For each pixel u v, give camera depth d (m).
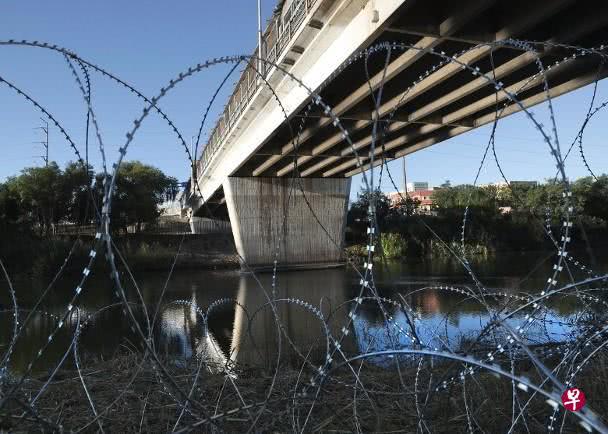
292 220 41.56
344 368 7.00
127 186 54.31
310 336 13.17
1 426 4.84
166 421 5.15
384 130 4.53
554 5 13.84
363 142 29.06
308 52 22.27
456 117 23.86
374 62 19.64
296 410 5.23
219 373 7.06
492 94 21.41
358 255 42.12
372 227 4.11
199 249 47.00
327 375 4.39
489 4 14.30
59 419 4.96
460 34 16.30
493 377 5.60
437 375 5.64
